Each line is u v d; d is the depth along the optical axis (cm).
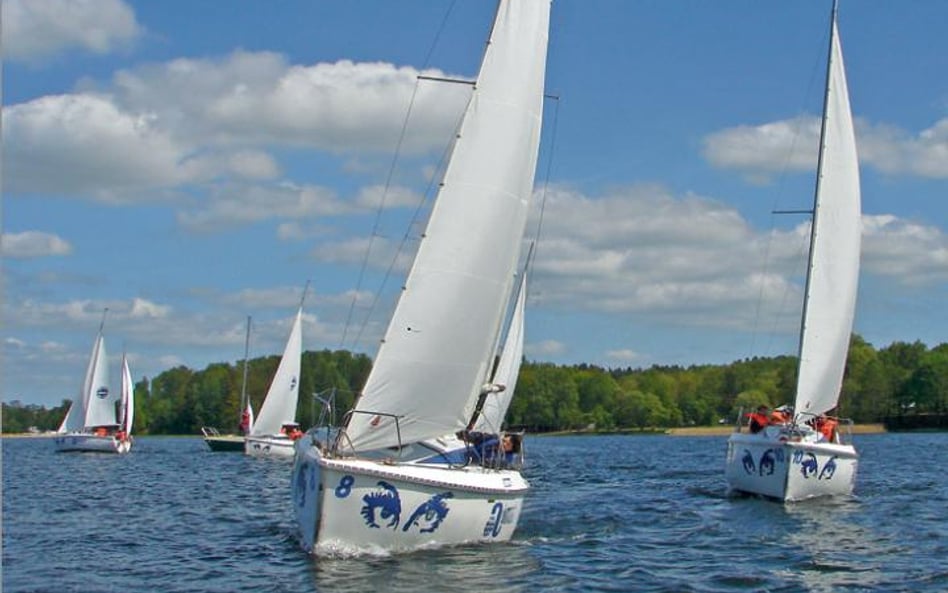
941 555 2064
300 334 6306
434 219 1905
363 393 1864
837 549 2138
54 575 1808
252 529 2388
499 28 1964
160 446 8850
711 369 14612
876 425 12075
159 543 2178
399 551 1839
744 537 2303
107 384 6838
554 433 12888
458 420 1944
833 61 3134
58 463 5638
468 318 1923
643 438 11981
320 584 1634
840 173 3123
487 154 1936
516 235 1983
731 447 3145
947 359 12038
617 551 2089
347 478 1752
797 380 3080
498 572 1756
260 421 6294
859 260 3142
